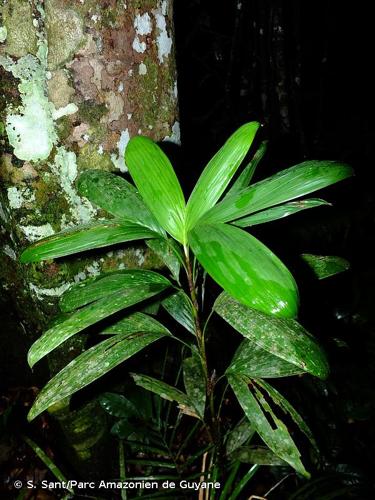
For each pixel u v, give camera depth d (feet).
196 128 6.36
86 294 2.07
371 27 7.28
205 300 3.93
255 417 2.08
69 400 2.93
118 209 2.08
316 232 4.29
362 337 3.81
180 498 2.88
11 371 4.03
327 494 2.77
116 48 2.31
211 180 1.81
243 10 5.59
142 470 3.49
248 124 1.80
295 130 5.85
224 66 6.35
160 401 3.23
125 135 2.49
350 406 3.29
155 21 2.50
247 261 1.46
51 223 2.47
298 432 3.24
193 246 1.60
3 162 2.35
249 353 2.33
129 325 2.32
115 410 3.04
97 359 2.04
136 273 2.13
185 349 3.50
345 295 4.16
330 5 6.43
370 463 3.18
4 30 2.11
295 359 1.81
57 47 2.16
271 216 1.82
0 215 2.83
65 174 2.39
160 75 2.60
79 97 2.27
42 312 2.73
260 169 5.40
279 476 3.08
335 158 6.43
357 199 4.94
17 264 2.98
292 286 1.41
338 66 7.35
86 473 3.25
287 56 5.61
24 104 2.22
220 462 2.78
